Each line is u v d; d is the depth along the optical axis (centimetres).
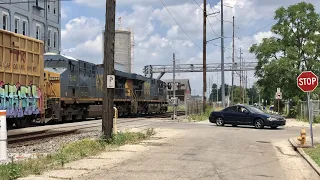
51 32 5062
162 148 1460
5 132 1148
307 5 4244
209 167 1074
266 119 2639
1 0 3984
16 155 1277
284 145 1669
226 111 2842
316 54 4238
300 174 1021
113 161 1157
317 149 1452
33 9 4616
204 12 4138
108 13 1560
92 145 1392
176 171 1009
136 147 1477
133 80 4381
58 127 2417
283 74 4188
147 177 931
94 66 3350
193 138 1853
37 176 930
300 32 4269
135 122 2977
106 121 1560
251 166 1110
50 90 2672
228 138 1892
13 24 4184
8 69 2080
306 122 3481
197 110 4550
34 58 2356
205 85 4159
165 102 5747
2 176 895
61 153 1227
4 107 2034
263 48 4356
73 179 903
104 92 1566
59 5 5262
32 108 2319
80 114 3127
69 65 2838
